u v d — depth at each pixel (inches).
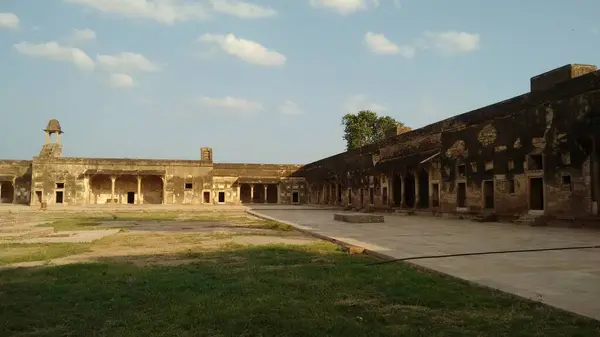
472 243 457.4
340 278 278.4
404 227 702.5
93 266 334.6
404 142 1293.1
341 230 639.8
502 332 176.1
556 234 565.9
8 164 2092.8
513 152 834.8
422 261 337.4
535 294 228.5
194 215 1229.1
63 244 491.2
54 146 2256.4
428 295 232.2
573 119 700.0
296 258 372.2
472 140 959.0
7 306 218.5
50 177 1983.3
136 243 502.6
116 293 244.1
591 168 666.2
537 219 741.3
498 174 872.3
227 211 1486.2
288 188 2332.7
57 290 252.4
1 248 455.2
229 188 2239.2
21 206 1833.2
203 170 2162.9
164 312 208.1
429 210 1118.4
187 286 259.0
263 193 2396.7
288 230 690.2
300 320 191.2
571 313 194.2
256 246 461.4
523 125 810.8
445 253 377.4
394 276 284.8
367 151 1560.0
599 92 655.8
